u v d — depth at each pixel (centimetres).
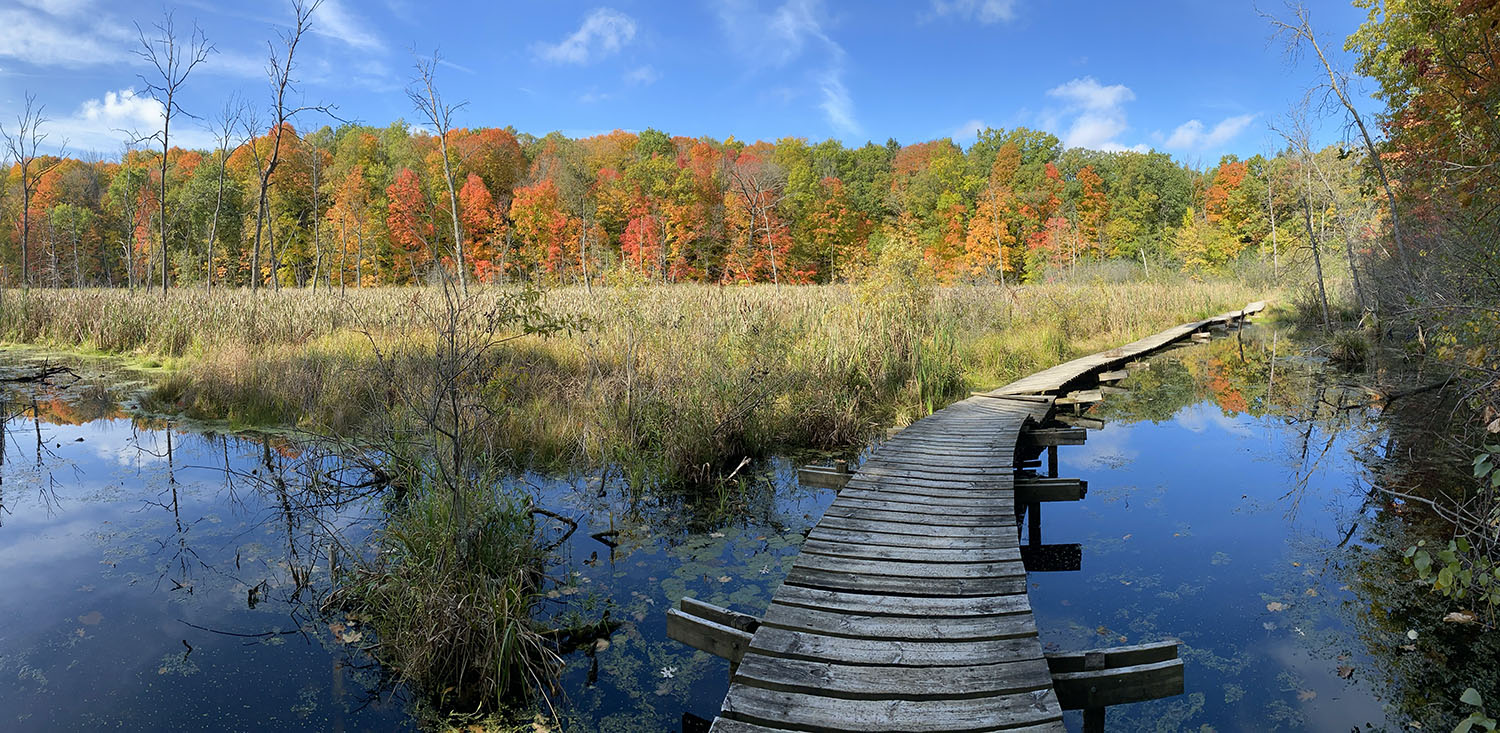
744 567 489
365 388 867
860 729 262
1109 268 3941
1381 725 322
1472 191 857
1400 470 685
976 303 1748
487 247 3722
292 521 573
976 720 267
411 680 358
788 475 702
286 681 360
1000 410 896
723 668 376
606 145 6350
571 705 343
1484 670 360
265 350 1154
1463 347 757
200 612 429
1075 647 390
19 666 369
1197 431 902
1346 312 1977
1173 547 533
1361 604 434
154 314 1509
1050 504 643
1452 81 952
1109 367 1359
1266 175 2494
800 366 959
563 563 496
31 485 663
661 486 650
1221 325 2320
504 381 656
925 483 576
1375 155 1322
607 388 833
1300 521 576
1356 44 1348
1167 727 327
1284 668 369
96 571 484
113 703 338
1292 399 1070
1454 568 341
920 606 358
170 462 729
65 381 1162
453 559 388
